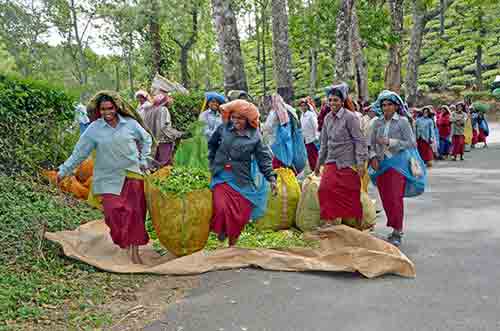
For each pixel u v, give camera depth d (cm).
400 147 735
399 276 598
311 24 2627
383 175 743
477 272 609
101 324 472
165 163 1049
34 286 542
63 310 500
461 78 5091
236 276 593
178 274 602
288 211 812
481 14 4666
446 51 5834
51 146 967
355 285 570
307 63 5822
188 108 1580
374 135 751
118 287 568
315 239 725
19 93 903
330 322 475
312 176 827
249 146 641
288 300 527
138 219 630
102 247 677
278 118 888
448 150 1878
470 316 486
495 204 991
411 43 2728
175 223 638
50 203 820
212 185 657
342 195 727
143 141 639
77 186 920
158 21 2373
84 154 620
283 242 734
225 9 1372
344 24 1606
